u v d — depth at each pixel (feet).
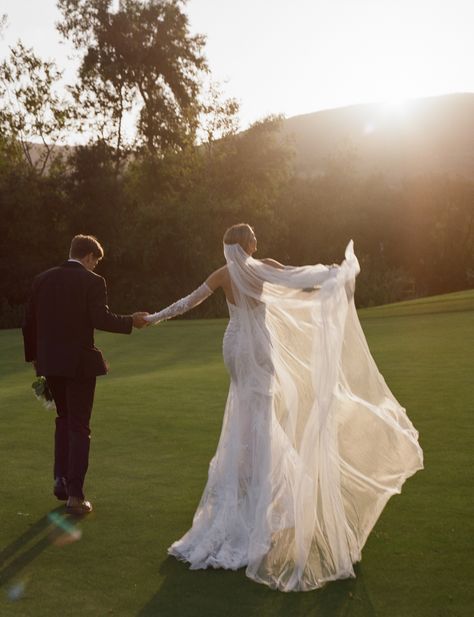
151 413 27.45
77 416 16.53
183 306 15.90
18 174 136.77
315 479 13.10
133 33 147.84
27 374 44.86
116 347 57.31
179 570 13.26
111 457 21.25
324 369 13.74
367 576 12.79
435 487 17.38
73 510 16.30
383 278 156.97
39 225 137.28
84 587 12.61
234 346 14.76
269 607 11.74
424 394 29.14
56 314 16.62
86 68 147.43
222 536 13.87
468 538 14.23
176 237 142.72
